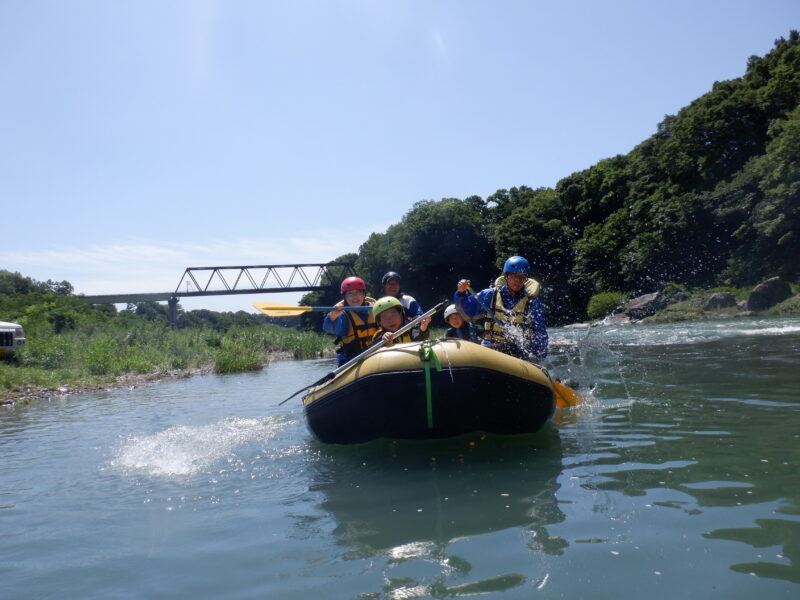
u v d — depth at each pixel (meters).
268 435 5.49
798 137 27.50
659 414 5.02
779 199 28.25
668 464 3.46
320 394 4.86
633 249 36.66
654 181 40.84
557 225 43.62
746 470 3.25
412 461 4.04
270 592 2.21
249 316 66.88
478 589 2.10
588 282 39.75
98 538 2.96
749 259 30.67
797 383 6.15
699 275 34.62
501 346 5.45
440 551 2.46
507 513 2.84
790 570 2.08
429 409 4.34
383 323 5.27
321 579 2.29
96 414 7.75
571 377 7.64
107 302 54.03
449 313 6.67
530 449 4.13
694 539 2.38
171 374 14.23
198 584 2.34
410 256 48.91
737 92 35.47
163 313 65.38
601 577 2.12
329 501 3.28
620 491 3.04
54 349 15.09
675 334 16.12
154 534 2.96
